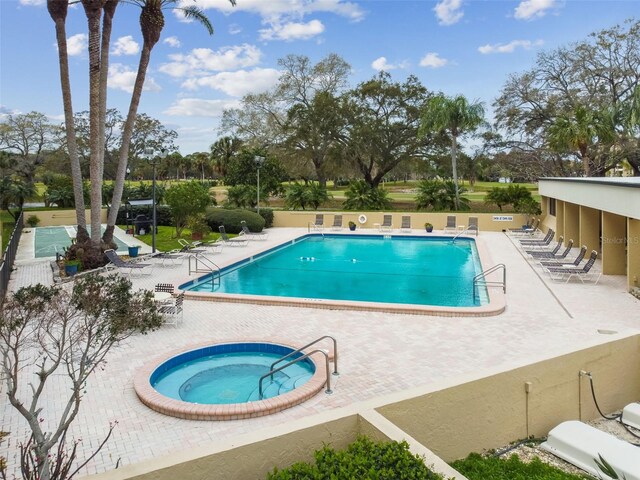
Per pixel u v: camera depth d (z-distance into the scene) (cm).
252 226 2544
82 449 542
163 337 926
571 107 3212
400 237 2494
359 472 348
